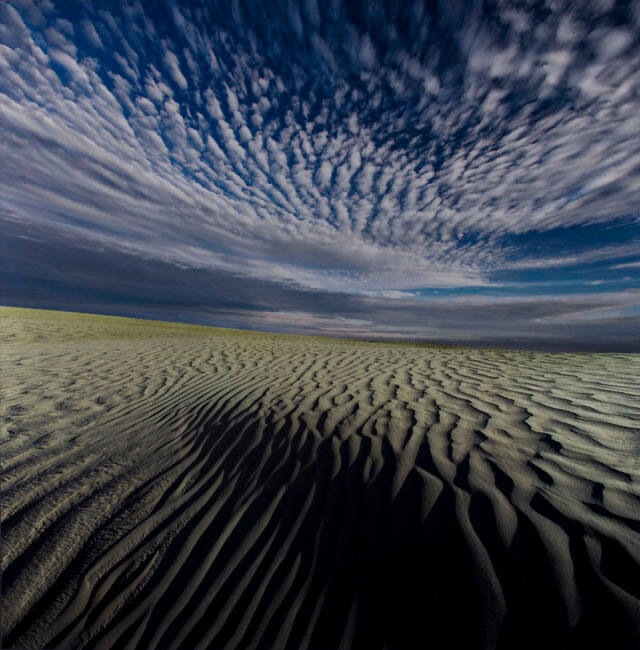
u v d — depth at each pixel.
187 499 2.41
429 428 3.28
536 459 2.53
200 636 1.51
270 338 15.91
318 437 3.23
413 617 1.49
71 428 3.67
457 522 1.95
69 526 2.13
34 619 1.58
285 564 1.84
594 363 6.31
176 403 4.50
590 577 1.52
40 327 13.37
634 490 2.04
